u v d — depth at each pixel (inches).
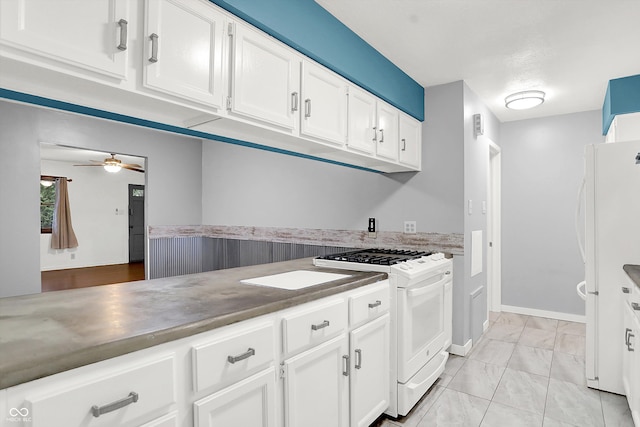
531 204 165.9
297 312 57.6
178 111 56.4
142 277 257.3
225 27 57.7
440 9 80.5
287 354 55.3
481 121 129.0
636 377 71.9
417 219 126.0
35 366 30.5
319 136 77.9
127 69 45.5
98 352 34.5
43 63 38.9
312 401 60.1
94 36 42.2
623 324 91.0
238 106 59.1
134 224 342.6
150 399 38.4
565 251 158.7
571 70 112.6
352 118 89.8
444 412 85.1
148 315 45.8
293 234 157.2
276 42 67.2
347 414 68.5
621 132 118.5
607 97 126.8
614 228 92.7
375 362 77.1
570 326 149.4
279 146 83.0
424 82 121.5
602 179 94.0
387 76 103.3
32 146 122.8
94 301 53.6
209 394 44.3
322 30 78.0
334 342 64.6
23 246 119.7
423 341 92.0
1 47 36.1
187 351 42.5
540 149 163.8
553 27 87.7
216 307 50.1
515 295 169.8
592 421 81.1
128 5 45.4
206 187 188.9
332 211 145.3
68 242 294.8
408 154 117.0
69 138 134.3
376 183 134.3
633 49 98.5
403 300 81.7
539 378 102.3
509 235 171.0
